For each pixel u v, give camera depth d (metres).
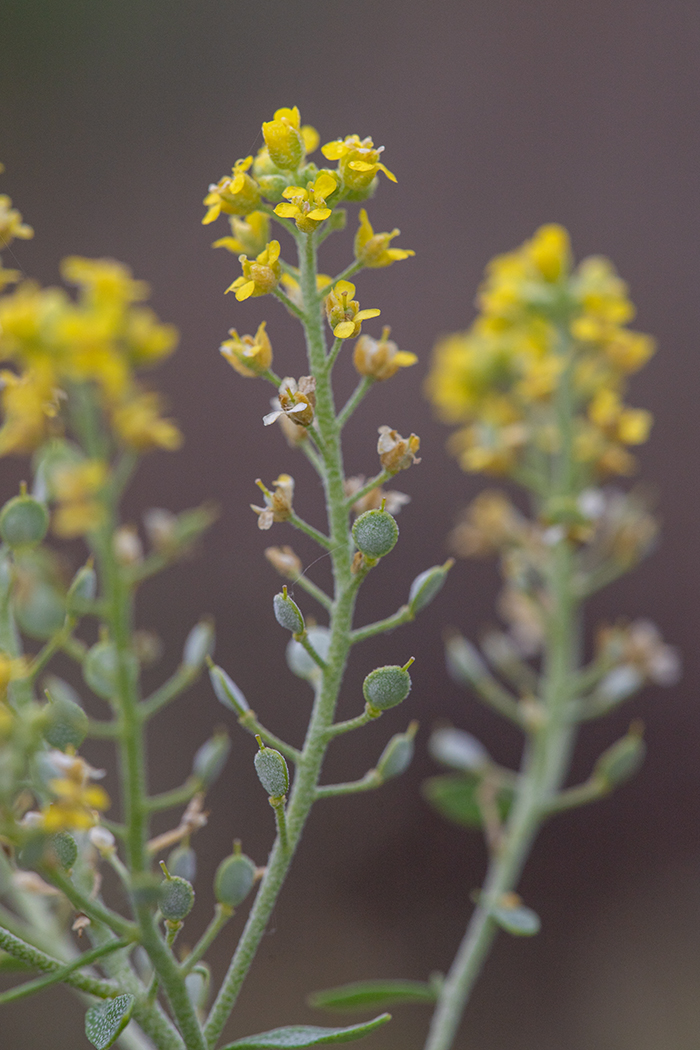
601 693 0.33
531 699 0.33
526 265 0.33
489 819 0.33
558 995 0.55
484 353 0.33
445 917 0.54
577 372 0.33
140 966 0.28
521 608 0.34
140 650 0.29
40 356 0.25
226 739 0.27
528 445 0.34
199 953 0.26
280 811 0.26
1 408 0.27
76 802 0.25
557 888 0.58
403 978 0.52
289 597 0.26
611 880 0.58
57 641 0.26
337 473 0.27
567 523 0.32
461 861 0.55
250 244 0.27
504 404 0.34
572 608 0.33
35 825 0.25
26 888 0.27
